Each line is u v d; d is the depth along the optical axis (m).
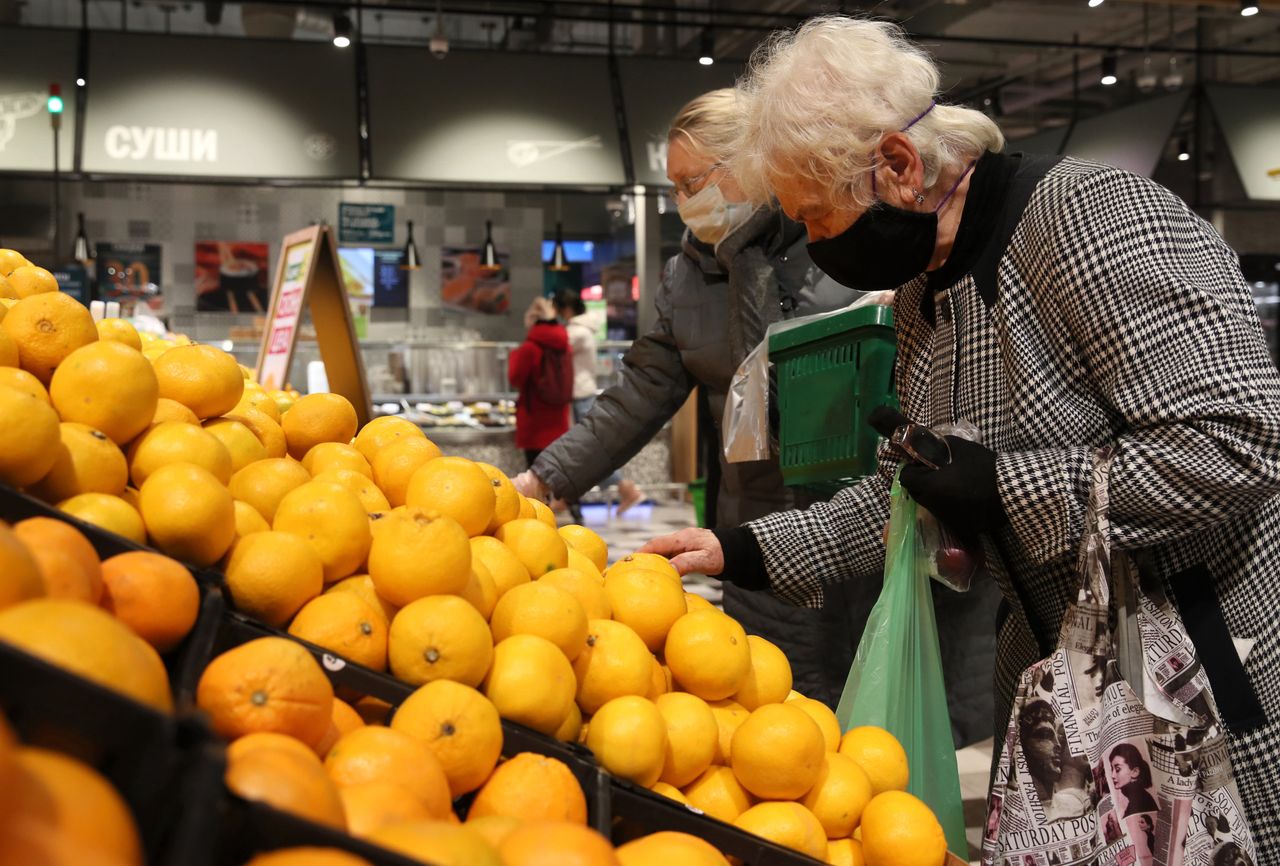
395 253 12.16
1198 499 1.27
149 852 0.51
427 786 0.85
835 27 1.50
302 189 11.77
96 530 0.90
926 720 1.50
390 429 1.50
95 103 9.38
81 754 0.53
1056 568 1.48
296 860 0.54
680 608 1.32
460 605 1.03
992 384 1.49
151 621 0.85
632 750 1.06
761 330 2.41
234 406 1.33
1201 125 11.46
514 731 1.00
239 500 1.18
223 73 9.62
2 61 9.30
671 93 10.43
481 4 11.33
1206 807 1.30
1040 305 1.43
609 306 12.85
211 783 0.50
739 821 1.12
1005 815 1.35
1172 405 1.27
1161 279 1.30
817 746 1.14
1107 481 1.31
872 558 1.77
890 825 1.11
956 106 1.52
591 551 1.55
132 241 11.34
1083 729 1.32
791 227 2.42
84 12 9.73
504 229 12.56
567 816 0.92
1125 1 9.86
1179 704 1.31
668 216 12.83
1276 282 12.62
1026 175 1.48
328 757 0.85
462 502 1.24
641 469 10.12
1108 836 1.31
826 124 1.43
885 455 1.61
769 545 1.76
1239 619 1.37
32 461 0.94
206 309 11.54
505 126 10.03
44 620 0.63
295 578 1.03
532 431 8.19
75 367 1.08
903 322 1.76
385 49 10.04
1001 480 1.35
